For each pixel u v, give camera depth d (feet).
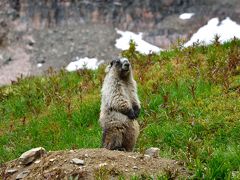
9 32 506.89
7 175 67.00
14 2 537.65
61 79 129.08
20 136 100.73
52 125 99.91
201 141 79.77
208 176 58.59
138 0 540.52
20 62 464.65
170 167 61.36
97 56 465.88
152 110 94.32
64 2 549.13
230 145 75.61
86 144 87.86
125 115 73.72
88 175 59.93
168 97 98.58
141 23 519.19
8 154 92.79
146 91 104.27
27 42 496.64
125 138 74.02
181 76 109.09
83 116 100.73
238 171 60.90
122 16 529.86
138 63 126.00
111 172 59.88
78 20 533.14
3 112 115.85
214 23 489.26
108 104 74.33
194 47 129.59
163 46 477.77
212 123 84.17
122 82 75.66
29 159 67.92
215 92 97.09
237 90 95.14
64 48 486.38
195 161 61.05
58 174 61.41
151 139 84.58
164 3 533.96
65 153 65.82
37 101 118.42
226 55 115.96
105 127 74.13
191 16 510.58
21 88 127.44
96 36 503.20
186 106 94.07
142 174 59.16
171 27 501.56
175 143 81.41
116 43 489.26
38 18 530.68
